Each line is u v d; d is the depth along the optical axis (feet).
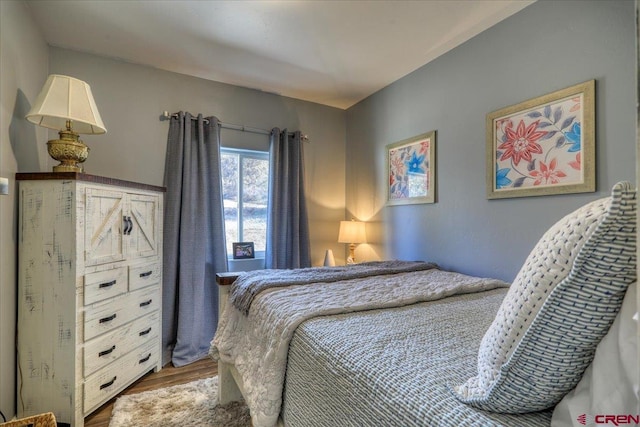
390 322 3.87
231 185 10.46
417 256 9.01
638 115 1.22
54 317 5.65
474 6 6.37
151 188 7.71
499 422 1.96
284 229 10.66
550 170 5.91
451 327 3.71
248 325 5.09
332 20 6.88
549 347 1.75
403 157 9.48
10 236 5.52
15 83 5.92
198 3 6.39
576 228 1.73
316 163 11.71
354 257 11.42
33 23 6.80
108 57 8.50
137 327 7.20
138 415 5.92
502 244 6.76
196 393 6.73
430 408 2.14
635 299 1.53
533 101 6.17
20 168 6.11
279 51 8.18
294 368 3.65
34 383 5.64
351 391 2.71
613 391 1.56
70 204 5.65
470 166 7.47
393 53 8.21
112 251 6.49
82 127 6.99
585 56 5.46
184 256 8.93
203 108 9.74
